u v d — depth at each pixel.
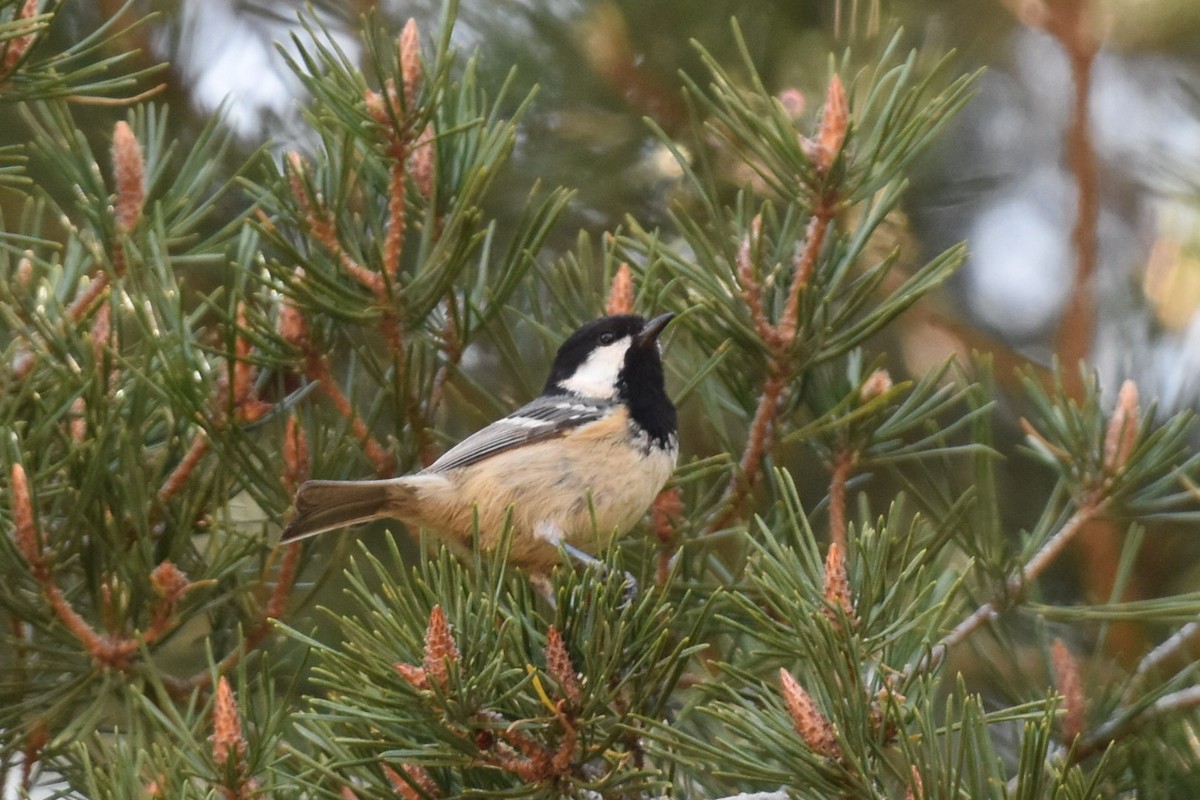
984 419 8.02
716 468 8.01
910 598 6.67
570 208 11.26
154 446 8.30
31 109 10.73
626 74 10.91
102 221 7.88
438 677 5.64
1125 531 10.62
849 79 9.71
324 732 6.10
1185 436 8.49
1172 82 12.43
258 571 8.59
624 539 8.49
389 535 5.94
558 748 5.95
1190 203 11.34
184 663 9.50
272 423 8.42
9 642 7.33
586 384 8.66
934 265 7.68
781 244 7.99
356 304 7.63
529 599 6.47
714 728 7.50
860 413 7.42
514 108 10.91
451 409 10.88
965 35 11.47
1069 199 13.65
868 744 5.70
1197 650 8.69
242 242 8.08
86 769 6.04
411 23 7.48
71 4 10.77
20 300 7.77
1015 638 9.48
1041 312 13.91
